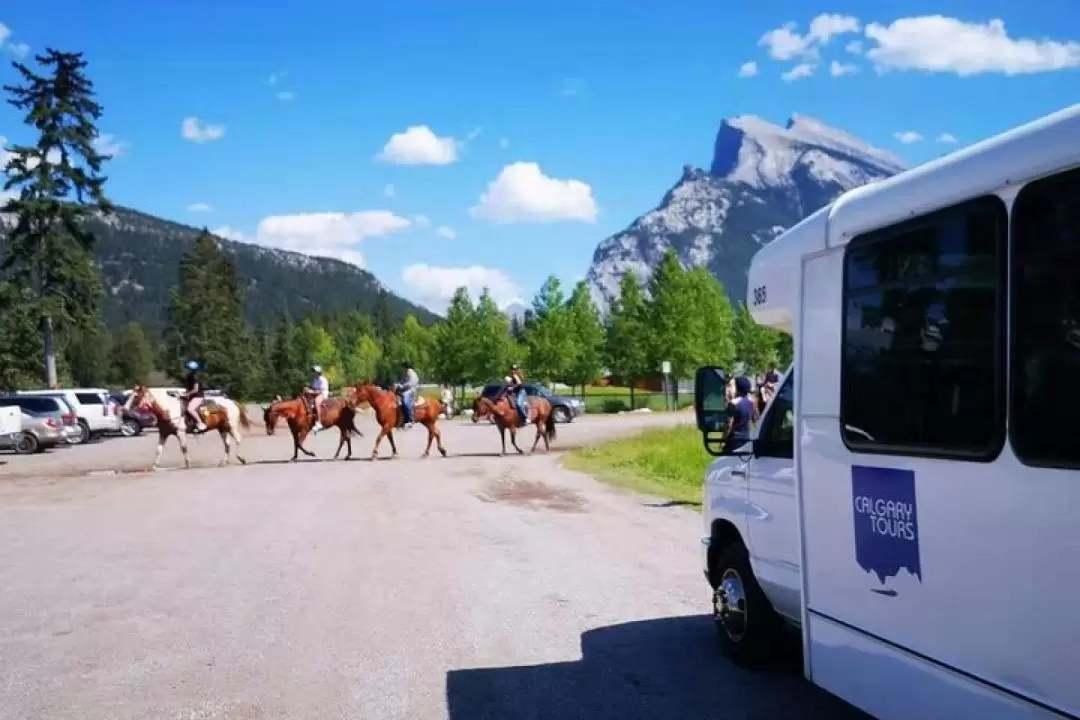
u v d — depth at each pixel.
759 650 6.25
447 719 5.45
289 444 32.34
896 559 4.09
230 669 6.41
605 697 5.82
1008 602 3.39
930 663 3.85
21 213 45.00
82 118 45.75
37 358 49.25
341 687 6.03
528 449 28.38
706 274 67.06
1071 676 3.11
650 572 9.59
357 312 165.38
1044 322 3.26
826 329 4.76
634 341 60.81
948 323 3.77
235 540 11.83
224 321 90.44
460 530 12.50
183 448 23.78
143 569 9.96
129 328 134.00
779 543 5.59
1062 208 3.21
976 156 3.66
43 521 13.77
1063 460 3.15
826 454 4.72
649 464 20.95
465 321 68.12
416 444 31.03
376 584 9.07
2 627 7.57
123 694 5.89
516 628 7.44
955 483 3.69
